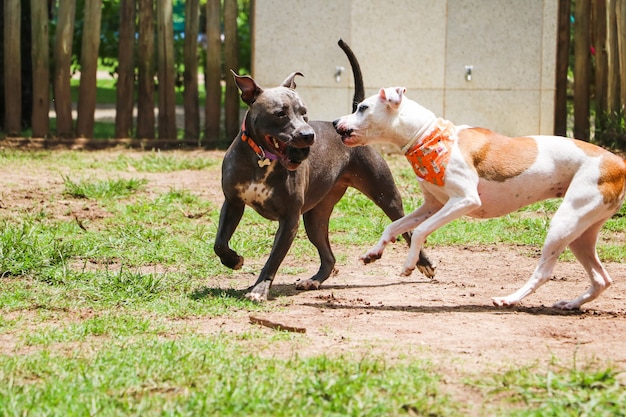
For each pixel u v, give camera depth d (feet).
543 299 27.45
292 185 26.48
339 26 53.31
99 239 33.91
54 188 42.80
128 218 37.81
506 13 53.47
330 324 23.53
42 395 17.34
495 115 54.03
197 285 28.40
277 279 30.25
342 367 18.90
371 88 53.72
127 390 17.79
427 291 28.60
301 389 17.52
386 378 18.25
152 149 54.44
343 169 29.04
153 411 16.57
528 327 23.29
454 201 25.04
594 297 25.77
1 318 23.66
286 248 26.78
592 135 59.36
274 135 25.26
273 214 26.86
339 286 29.37
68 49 56.03
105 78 99.30
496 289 28.89
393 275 31.12
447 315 24.77
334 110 53.72
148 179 45.98
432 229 25.07
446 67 53.67
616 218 39.75
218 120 57.00
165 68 56.65
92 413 16.49
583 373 18.31
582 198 24.68
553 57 53.83
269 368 18.84
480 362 19.94
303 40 53.47
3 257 29.32
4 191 41.52
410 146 25.50
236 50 56.29
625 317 24.75
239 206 27.25
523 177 25.11
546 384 17.99
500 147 25.34
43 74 55.98
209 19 56.13
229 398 16.98
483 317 24.52
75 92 82.58
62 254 30.71
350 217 39.40
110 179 43.88
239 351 20.58
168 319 24.09
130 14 56.03
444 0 53.31
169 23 56.34
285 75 53.67
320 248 29.58
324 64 53.57
